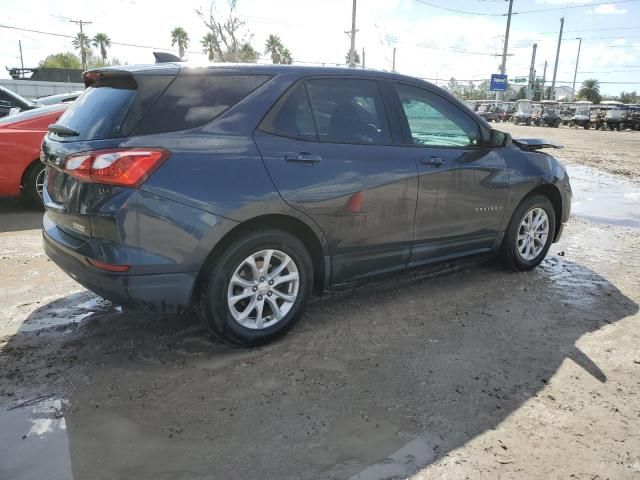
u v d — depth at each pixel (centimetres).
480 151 443
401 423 270
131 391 294
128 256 287
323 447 250
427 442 256
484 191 442
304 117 346
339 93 366
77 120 324
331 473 233
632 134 3784
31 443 249
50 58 6625
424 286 466
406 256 405
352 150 361
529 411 283
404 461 242
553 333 378
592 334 378
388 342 358
